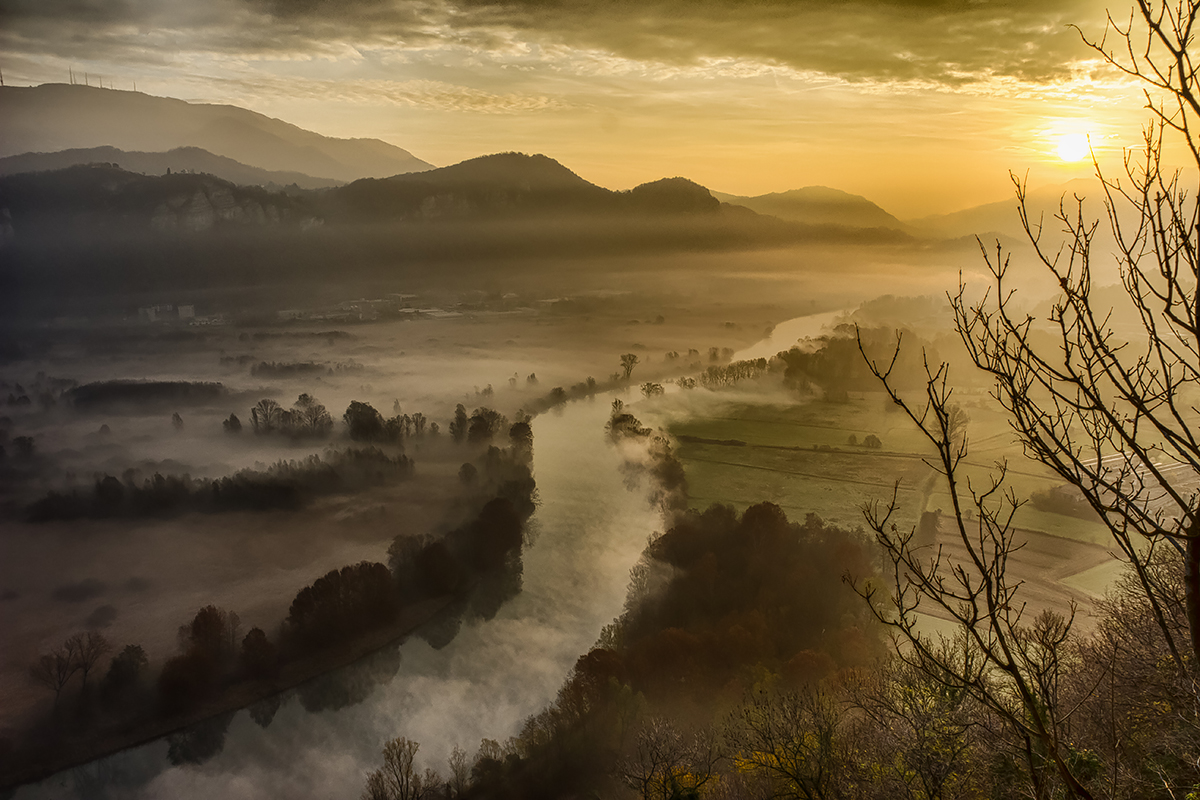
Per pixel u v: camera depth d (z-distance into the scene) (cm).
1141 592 3388
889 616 8200
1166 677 2423
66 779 9600
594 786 7019
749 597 9575
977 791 2295
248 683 10969
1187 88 830
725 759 5088
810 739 3478
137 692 10988
